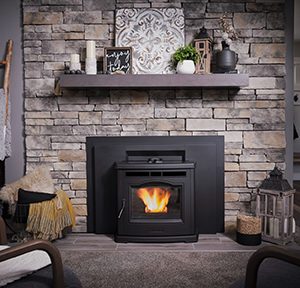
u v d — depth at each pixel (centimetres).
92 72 277
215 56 284
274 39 286
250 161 291
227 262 235
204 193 292
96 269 225
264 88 288
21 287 120
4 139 276
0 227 162
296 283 122
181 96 290
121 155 291
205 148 289
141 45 288
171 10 288
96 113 291
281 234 262
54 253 124
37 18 288
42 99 291
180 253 251
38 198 252
